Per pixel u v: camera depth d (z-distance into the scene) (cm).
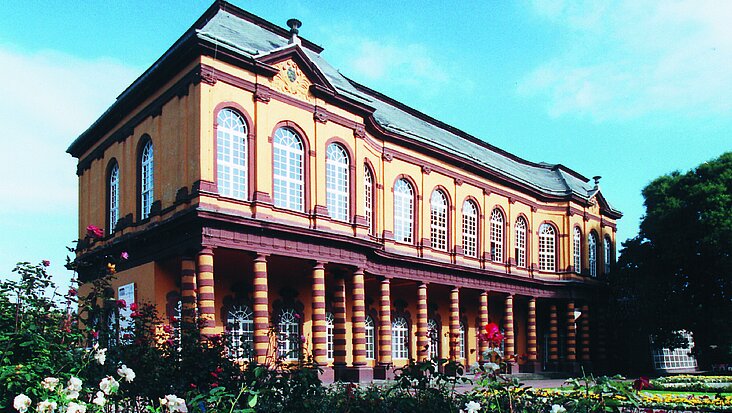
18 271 911
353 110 2873
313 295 2558
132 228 2659
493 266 3944
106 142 3031
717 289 4047
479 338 917
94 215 3131
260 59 2427
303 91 2636
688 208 4028
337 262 2641
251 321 2709
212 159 2261
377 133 3206
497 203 4094
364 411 984
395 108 3928
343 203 2812
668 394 2425
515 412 940
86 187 3297
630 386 930
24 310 884
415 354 3653
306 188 2595
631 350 4725
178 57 2342
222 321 2586
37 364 816
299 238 2489
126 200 2764
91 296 1070
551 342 4412
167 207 2388
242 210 2331
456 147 3969
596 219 4878
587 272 4600
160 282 2438
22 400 684
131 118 2773
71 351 916
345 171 2841
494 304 4391
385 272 3147
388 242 3222
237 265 2677
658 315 4131
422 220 3478
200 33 2230
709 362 4188
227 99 2344
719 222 3766
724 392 2566
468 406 815
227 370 1026
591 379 884
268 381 991
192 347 1090
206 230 2188
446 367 1042
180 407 753
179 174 2330
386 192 3262
